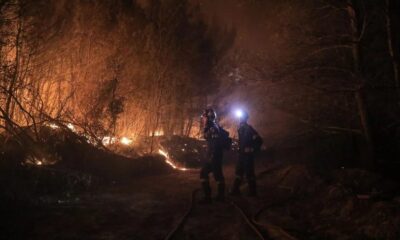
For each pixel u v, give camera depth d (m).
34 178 8.22
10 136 9.09
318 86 11.60
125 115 13.73
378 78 11.22
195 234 6.10
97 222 6.48
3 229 5.65
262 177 11.38
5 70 8.82
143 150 13.60
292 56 11.70
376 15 11.12
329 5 11.55
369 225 6.18
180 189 9.70
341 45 11.45
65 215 6.72
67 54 11.37
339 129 12.49
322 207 7.68
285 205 8.15
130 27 13.77
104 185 9.66
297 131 13.45
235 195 9.07
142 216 6.99
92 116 11.02
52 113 11.08
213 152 8.30
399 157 12.00
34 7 9.40
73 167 9.79
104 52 12.41
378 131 12.05
